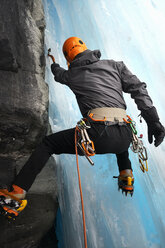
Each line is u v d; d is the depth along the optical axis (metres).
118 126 1.93
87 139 1.84
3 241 2.15
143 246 2.70
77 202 2.77
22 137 2.47
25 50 2.68
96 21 4.03
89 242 2.65
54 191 2.54
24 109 2.44
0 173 2.29
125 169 2.18
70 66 2.17
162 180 3.15
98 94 1.98
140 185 2.97
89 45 3.91
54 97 3.23
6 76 2.48
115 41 3.99
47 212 2.40
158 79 3.89
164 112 3.67
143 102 1.94
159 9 4.52
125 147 1.99
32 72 2.63
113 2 4.23
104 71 2.07
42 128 2.58
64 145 2.01
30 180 1.93
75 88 2.07
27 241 2.28
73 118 3.36
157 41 4.16
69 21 3.89
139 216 2.81
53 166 2.67
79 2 4.04
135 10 4.29
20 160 2.50
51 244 2.63
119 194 2.86
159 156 3.28
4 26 2.63
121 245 2.67
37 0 3.05
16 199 1.89
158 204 2.98
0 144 2.40
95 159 2.98
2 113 2.36
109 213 2.77
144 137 3.30
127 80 2.05
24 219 2.25
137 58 3.95
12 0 2.76
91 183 2.87
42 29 3.02
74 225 2.71
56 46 3.63
